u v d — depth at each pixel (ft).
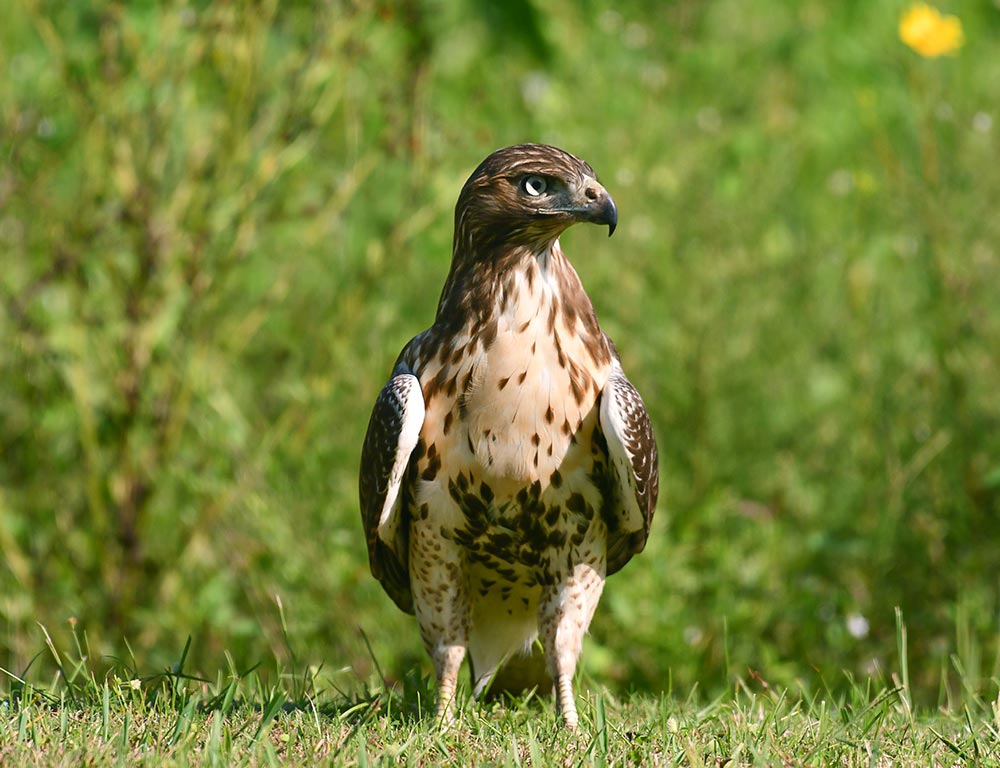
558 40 55.11
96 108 37.63
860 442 42.09
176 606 38.50
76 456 39.83
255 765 22.18
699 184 45.50
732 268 43.96
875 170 50.57
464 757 23.12
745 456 42.70
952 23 45.19
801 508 41.50
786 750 23.90
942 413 39.58
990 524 38.55
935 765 23.40
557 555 27.04
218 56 38.01
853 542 38.27
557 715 26.61
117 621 38.37
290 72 38.37
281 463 40.09
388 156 40.68
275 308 42.70
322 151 44.21
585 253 43.83
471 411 25.93
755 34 60.80
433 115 43.11
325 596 38.01
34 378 38.70
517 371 25.71
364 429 40.14
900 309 44.70
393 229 39.70
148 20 38.32
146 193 37.99
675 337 42.73
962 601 35.45
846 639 37.35
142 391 38.47
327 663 36.32
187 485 39.27
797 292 45.75
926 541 38.34
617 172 44.68
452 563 27.17
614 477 26.45
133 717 24.66
